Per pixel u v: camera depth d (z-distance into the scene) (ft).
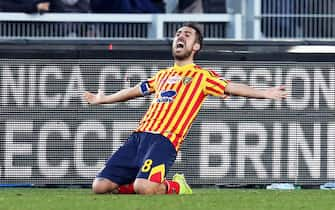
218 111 93.91
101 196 77.66
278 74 94.22
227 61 93.91
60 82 93.71
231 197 77.92
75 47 94.73
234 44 95.91
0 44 93.71
